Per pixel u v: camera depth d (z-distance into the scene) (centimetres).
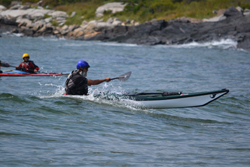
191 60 7262
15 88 3591
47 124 2116
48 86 3828
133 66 6094
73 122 2203
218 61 7150
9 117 2192
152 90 3728
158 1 16288
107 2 18525
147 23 12912
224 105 3128
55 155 1616
